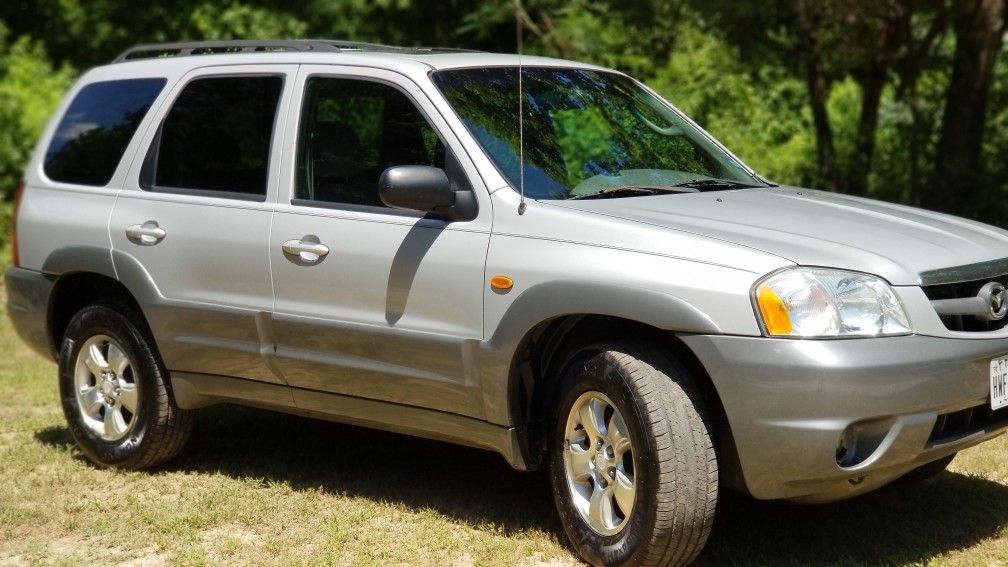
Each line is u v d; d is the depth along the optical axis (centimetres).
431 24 1523
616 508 423
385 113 479
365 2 1535
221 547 457
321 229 479
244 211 503
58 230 566
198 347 518
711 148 538
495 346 430
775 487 393
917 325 390
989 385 406
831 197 498
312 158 493
